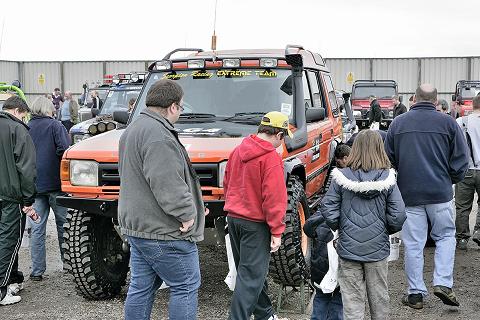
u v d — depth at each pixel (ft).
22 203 18.94
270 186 14.12
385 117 85.05
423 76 105.29
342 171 14.37
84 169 17.87
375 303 14.58
